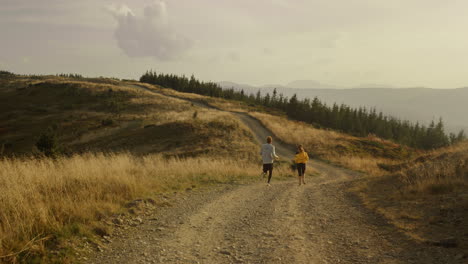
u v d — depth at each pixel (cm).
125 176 733
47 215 410
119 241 416
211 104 9244
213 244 422
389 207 594
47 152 1573
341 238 439
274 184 1121
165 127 5003
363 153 4278
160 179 898
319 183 1252
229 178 1182
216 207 655
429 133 11712
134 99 8375
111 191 625
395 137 12406
